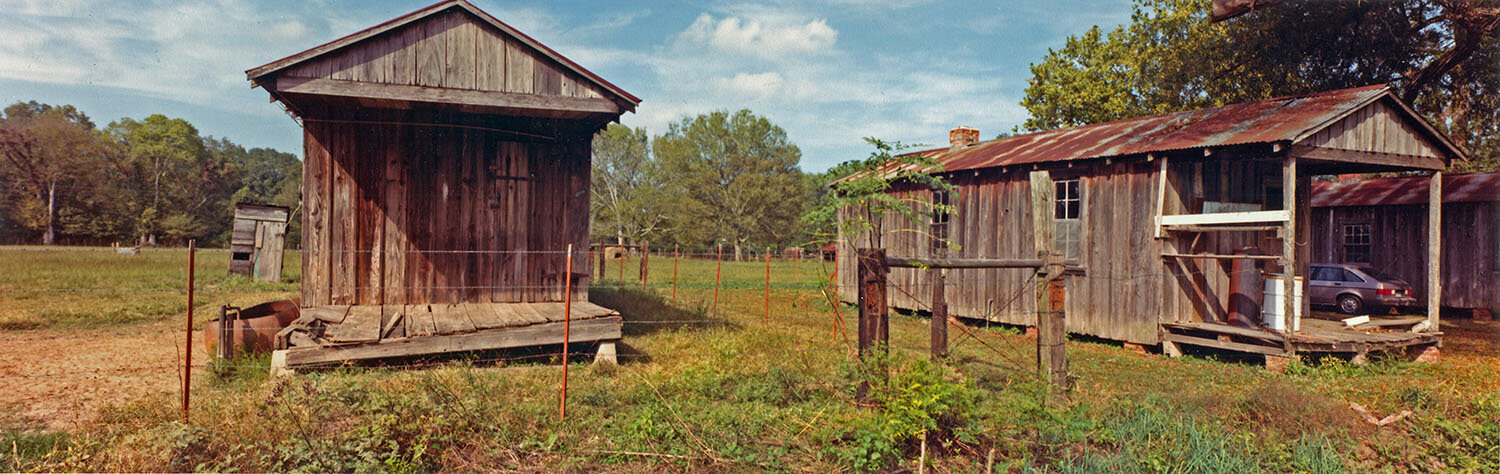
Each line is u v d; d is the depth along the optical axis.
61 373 8.19
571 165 11.80
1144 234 11.81
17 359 8.97
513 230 11.40
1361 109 10.96
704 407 6.82
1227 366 10.26
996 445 5.87
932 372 5.76
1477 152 21.08
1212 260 12.18
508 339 8.73
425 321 9.14
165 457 4.95
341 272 10.51
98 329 11.43
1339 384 8.88
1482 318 17.09
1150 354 11.46
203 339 10.55
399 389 6.77
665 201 53.25
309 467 4.96
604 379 8.13
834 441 5.96
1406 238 18.88
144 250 41.38
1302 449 5.77
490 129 11.27
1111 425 6.43
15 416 6.36
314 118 10.41
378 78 9.34
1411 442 6.36
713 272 30.12
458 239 11.09
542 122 11.61
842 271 18.56
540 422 6.27
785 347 9.93
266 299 15.96
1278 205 13.36
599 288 19.69
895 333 12.63
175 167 72.25
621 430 6.17
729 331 11.71
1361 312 17.08
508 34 9.88
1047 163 13.23
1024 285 13.56
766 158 52.28
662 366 8.85
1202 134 11.41
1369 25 18.31
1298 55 20.00
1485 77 18.59
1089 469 5.36
